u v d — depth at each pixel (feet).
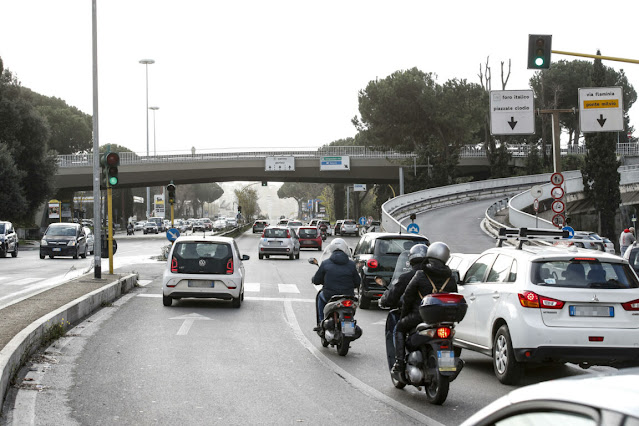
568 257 38.19
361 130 352.08
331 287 46.62
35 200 262.67
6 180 234.58
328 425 28.66
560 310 36.83
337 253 47.37
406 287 34.63
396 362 34.19
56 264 135.85
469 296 42.88
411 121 338.13
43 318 49.26
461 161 365.61
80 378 37.17
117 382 36.35
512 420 10.15
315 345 49.60
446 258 33.96
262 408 31.35
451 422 29.43
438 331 31.83
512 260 40.04
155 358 43.24
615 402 8.92
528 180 324.39
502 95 105.09
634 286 37.81
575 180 262.67
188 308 70.28
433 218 243.40
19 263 139.23
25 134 256.52
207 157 316.60
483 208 271.49
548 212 267.80
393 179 354.54
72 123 439.63
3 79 252.62
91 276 87.40
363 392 35.06
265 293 86.89
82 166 314.14
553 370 42.45
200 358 43.57
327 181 373.20
